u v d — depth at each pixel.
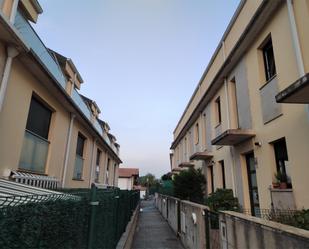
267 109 6.68
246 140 7.90
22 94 6.11
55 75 8.24
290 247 2.18
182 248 7.78
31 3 6.71
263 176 6.75
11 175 5.56
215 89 11.09
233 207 8.11
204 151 12.64
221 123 10.42
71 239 2.55
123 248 6.27
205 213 5.32
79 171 11.65
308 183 4.98
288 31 5.86
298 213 4.58
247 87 7.96
